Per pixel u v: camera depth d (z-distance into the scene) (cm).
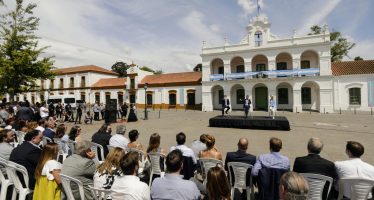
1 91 2022
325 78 2773
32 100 5116
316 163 426
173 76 3988
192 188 324
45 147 427
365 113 2531
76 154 438
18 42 2022
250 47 3136
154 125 1861
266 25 3067
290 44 2944
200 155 572
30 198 478
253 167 463
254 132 1447
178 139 573
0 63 1956
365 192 385
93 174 438
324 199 420
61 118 2311
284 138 1253
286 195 221
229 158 527
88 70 4566
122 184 339
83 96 4622
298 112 2805
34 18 2128
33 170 482
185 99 3722
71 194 402
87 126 1859
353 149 420
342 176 416
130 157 352
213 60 3409
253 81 3053
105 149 738
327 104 2773
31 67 2039
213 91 3497
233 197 513
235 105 3378
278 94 3192
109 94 4372
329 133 1387
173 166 330
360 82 2742
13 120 1091
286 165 448
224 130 1540
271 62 3031
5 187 495
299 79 2864
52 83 4962
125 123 2025
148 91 4016
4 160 504
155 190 331
